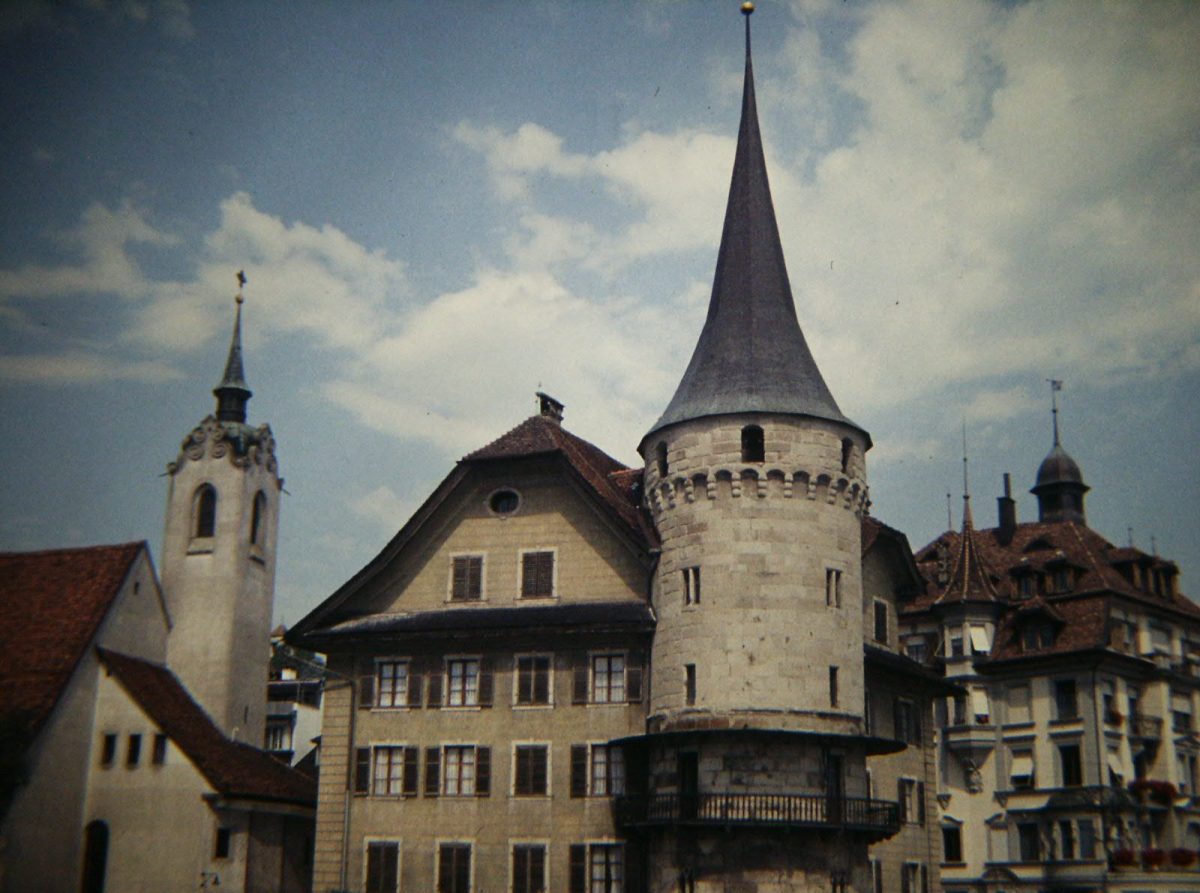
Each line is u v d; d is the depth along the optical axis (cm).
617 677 5266
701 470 5122
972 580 8012
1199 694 7988
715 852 4744
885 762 5734
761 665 4891
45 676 5222
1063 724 7444
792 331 5462
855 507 5262
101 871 5216
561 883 5109
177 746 5250
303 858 5681
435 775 5375
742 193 5744
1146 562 8019
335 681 5625
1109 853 7019
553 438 5684
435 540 5712
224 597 5956
